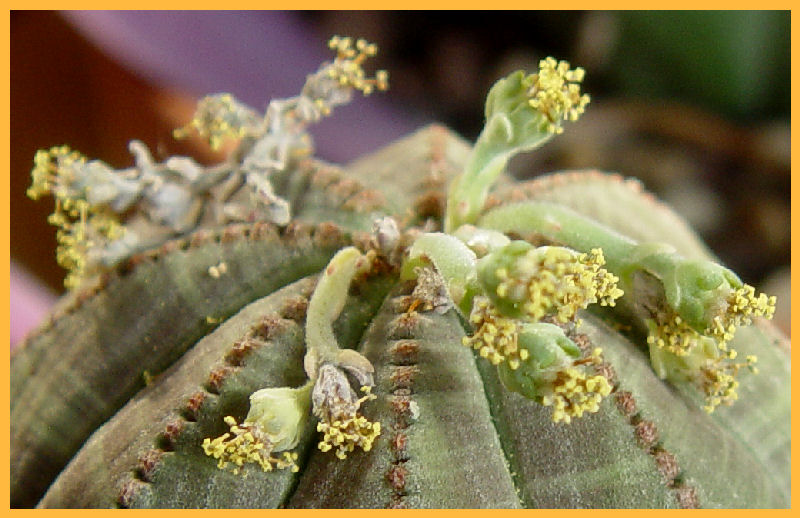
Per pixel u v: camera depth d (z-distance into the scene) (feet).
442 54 0.71
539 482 0.42
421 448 0.41
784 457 0.46
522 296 0.39
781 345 0.47
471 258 0.41
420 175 0.48
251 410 0.41
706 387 0.43
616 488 0.42
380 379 0.42
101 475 0.43
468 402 0.42
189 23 0.60
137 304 0.46
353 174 0.48
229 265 0.45
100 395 0.46
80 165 0.46
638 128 0.67
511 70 0.71
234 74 0.62
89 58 0.58
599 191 0.49
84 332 0.46
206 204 0.47
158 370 0.45
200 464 0.42
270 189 0.46
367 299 0.43
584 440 0.42
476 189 0.44
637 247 0.43
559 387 0.39
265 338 0.43
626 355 0.43
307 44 0.67
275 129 0.47
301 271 0.45
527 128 0.44
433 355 0.42
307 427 0.42
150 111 0.60
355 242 0.45
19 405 0.47
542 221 0.44
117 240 0.46
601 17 0.67
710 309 0.42
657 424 0.42
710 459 0.43
